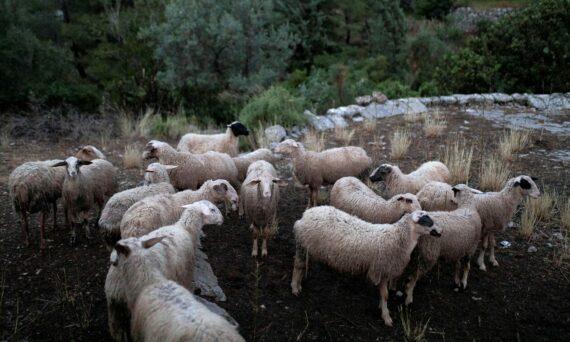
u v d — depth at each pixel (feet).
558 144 36.55
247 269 21.50
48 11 74.90
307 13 88.48
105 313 18.35
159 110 47.67
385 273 18.04
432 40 84.12
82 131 41.27
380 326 18.16
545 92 54.19
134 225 18.58
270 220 24.14
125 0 85.76
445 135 38.86
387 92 55.36
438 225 17.70
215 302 18.99
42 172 22.44
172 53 51.31
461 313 18.92
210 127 45.37
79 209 23.00
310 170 27.35
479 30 101.55
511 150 34.63
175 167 25.04
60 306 18.69
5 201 27.76
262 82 51.75
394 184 24.73
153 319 13.23
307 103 47.26
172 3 52.65
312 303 19.43
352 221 18.97
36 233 24.36
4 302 18.71
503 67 57.00
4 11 52.11
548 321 18.35
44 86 49.42
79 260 21.84
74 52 80.07
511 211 21.88
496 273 21.50
